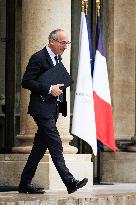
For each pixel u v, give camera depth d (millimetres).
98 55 23594
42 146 18484
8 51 23922
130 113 26703
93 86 23438
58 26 21594
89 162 21906
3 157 21547
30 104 18188
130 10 26688
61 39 18250
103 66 23656
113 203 18422
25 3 21750
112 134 23844
